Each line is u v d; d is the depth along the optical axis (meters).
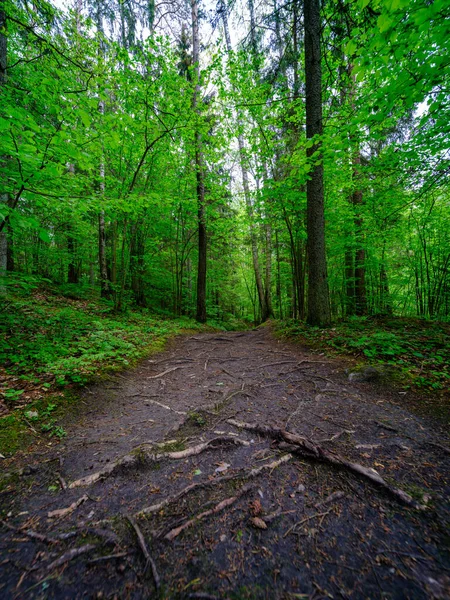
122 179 9.06
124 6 9.86
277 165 10.30
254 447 2.35
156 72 8.55
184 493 1.79
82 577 1.25
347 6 4.68
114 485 1.89
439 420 2.63
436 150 4.28
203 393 3.62
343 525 1.52
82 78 6.73
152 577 1.24
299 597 1.15
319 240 6.48
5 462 2.11
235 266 21.91
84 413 2.98
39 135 3.37
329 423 2.65
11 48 6.35
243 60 8.04
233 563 1.31
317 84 5.77
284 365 4.62
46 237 3.16
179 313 12.90
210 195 10.85
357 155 7.15
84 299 9.96
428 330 5.78
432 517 1.54
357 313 9.94
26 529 1.51
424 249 8.98
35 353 4.04
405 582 1.19
